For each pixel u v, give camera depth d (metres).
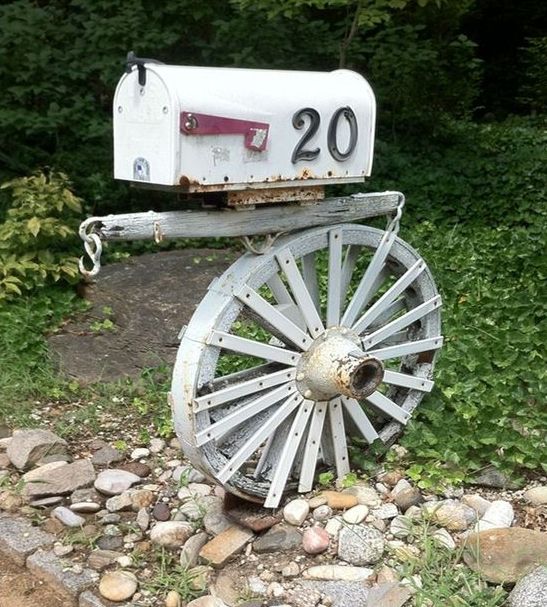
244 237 3.40
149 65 3.07
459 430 3.99
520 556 3.21
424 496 3.69
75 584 3.38
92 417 4.79
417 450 3.89
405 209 7.98
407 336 4.16
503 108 16.34
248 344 3.43
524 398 4.32
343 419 3.80
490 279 6.04
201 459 3.39
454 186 8.33
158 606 3.27
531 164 8.89
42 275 6.24
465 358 4.64
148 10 8.91
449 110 11.05
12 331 5.61
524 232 6.80
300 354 3.57
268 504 3.55
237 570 3.39
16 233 6.23
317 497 3.64
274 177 3.33
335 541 3.44
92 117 8.34
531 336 4.90
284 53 9.02
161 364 5.40
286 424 3.64
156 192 8.04
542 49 14.46
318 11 10.66
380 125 10.34
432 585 3.11
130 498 3.89
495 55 16.77
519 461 3.79
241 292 3.38
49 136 8.52
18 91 7.93
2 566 3.60
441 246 6.72
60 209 6.50
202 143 3.12
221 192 3.30
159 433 4.56
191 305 6.12
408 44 9.67
